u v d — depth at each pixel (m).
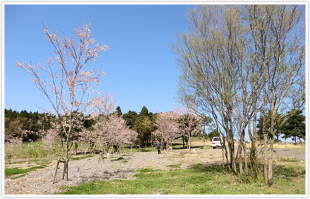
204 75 11.07
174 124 32.22
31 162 20.06
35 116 47.69
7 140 25.20
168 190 8.17
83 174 12.41
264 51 9.13
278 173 10.39
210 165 15.16
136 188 8.70
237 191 7.80
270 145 9.17
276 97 9.19
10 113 50.34
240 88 10.29
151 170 13.67
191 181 9.82
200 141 49.47
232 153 11.22
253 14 9.59
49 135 21.05
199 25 11.49
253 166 9.34
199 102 11.78
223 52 10.70
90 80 10.96
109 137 18.97
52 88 10.32
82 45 10.62
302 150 20.38
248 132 9.48
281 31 9.04
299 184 8.63
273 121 9.02
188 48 11.81
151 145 46.53
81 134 23.88
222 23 10.84
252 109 9.67
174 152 27.56
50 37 9.96
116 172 13.21
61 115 10.70
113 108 18.91
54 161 19.89
